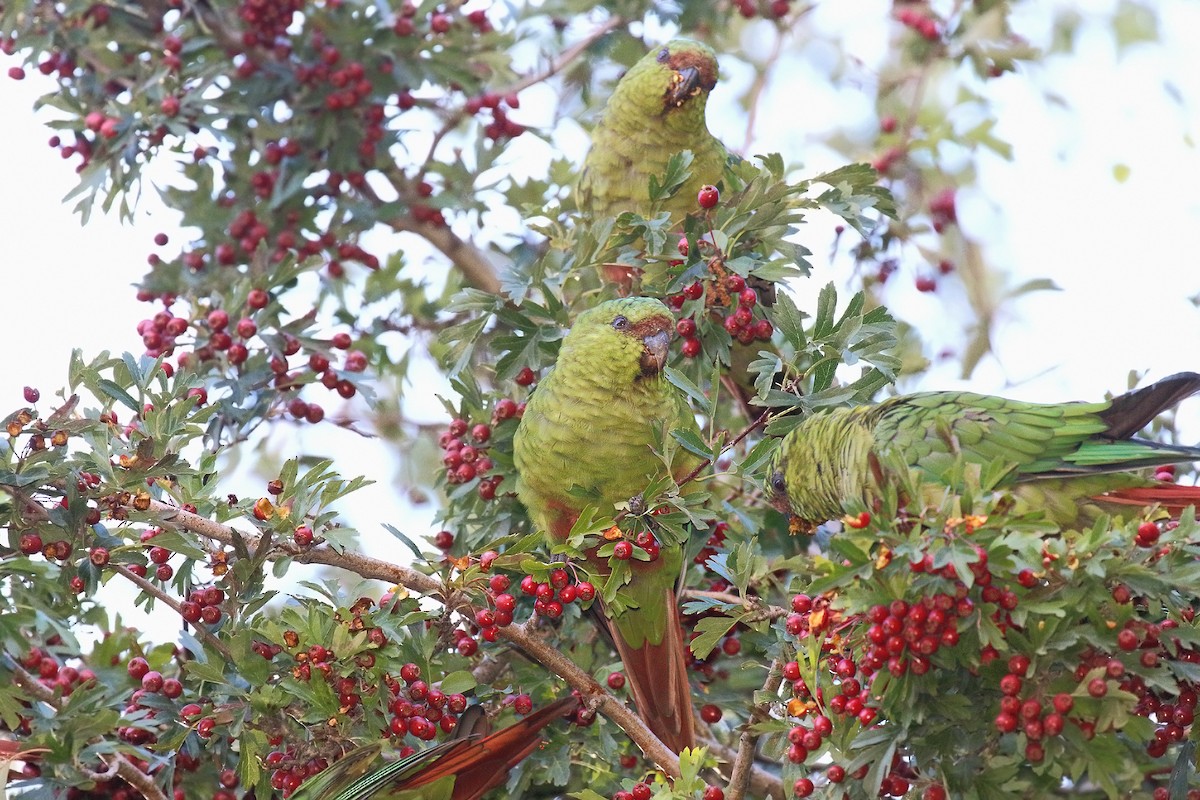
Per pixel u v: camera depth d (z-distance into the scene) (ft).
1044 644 26.18
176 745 30.53
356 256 46.21
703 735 40.11
